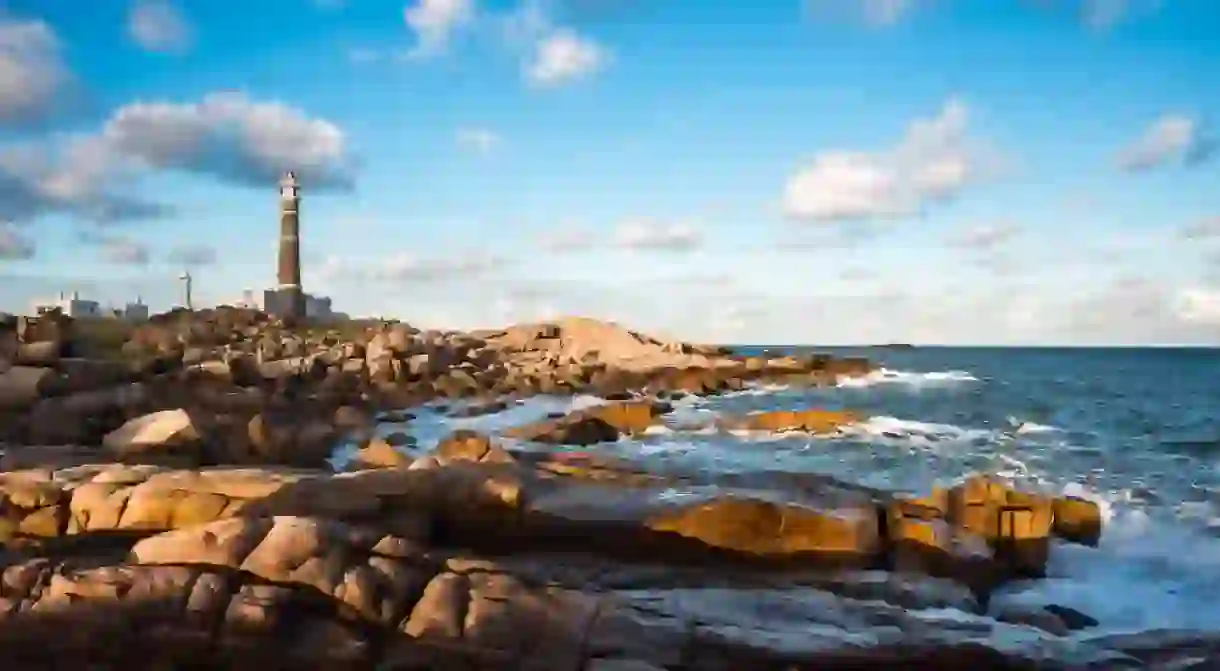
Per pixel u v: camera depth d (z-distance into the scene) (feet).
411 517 43.19
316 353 134.21
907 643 29.89
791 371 214.69
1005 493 45.65
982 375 271.49
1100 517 50.65
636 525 42.80
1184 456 88.58
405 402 114.52
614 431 90.99
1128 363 394.11
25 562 30.40
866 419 104.53
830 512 42.63
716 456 80.38
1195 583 42.70
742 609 33.32
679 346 219.41
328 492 43.50
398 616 28.86
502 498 44.37
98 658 27.07
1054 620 35.73
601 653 28.22
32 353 87.45
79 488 41.32
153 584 28.17
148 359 101.81
